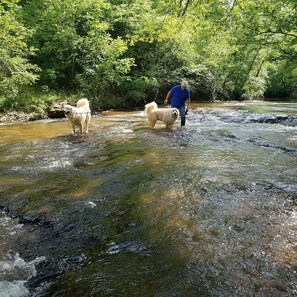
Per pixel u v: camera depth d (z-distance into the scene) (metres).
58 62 18.14
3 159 6.36
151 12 19.75
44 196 4.36
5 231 3.46
